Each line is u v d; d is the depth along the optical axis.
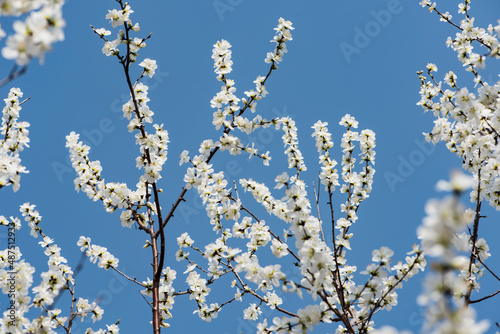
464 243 4.56
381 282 3.73
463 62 5.52
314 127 5.21
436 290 1.95
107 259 4.86
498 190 4.99
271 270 3.63
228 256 4.33
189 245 5.35
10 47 2.44
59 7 2.57
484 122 4.82
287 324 3.67
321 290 3.58
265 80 5.17
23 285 3.98
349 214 5.07
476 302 4.19
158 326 4.48
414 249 3.94
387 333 2.37
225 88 5.16
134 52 4.70
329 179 4.87
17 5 2.67
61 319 4.21
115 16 4.55
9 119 4.69
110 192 5.05
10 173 3.79
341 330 4.47
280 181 3.89
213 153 5.08
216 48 5.20
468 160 5.30
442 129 5.43
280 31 5.20
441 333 1.93
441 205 1.84
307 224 3.78
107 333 4.78
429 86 6.00
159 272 4.73
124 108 4.98
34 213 4.96
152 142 4.99
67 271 4.64
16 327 3.88
